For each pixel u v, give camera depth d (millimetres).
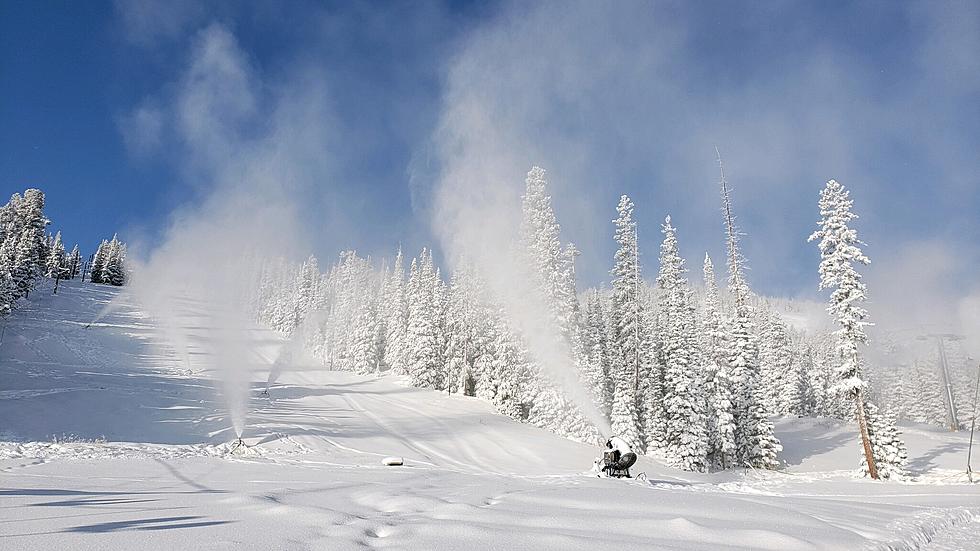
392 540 4879
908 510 8945
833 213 30109
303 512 5961
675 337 35406
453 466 23453
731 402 35500
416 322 58188
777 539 5398
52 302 76188
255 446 22125
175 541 4555
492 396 46094
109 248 113250
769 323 63594
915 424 60312
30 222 70938
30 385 34312
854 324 28953
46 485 8586
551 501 7648
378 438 28250
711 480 28969
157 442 20906
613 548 4789
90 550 4230
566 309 37500
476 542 4867
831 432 49594
